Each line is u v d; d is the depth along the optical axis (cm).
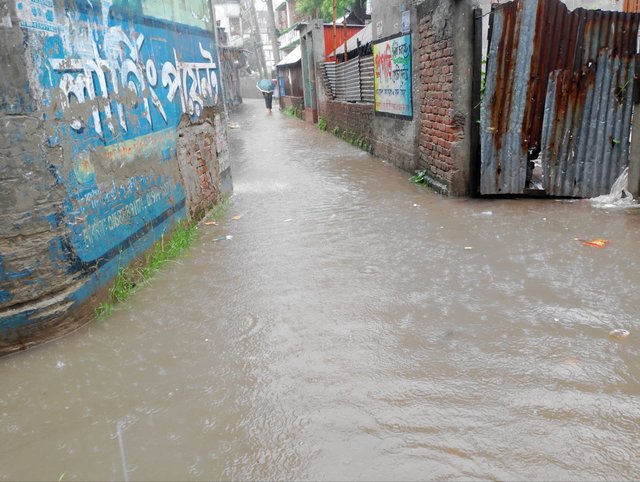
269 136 1541
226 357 297
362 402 250
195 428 239
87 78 361
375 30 968
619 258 411
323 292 377
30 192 309
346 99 1311
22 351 317
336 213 593
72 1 345
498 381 261
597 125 571
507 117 585
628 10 917
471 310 337
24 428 246
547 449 214
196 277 421
